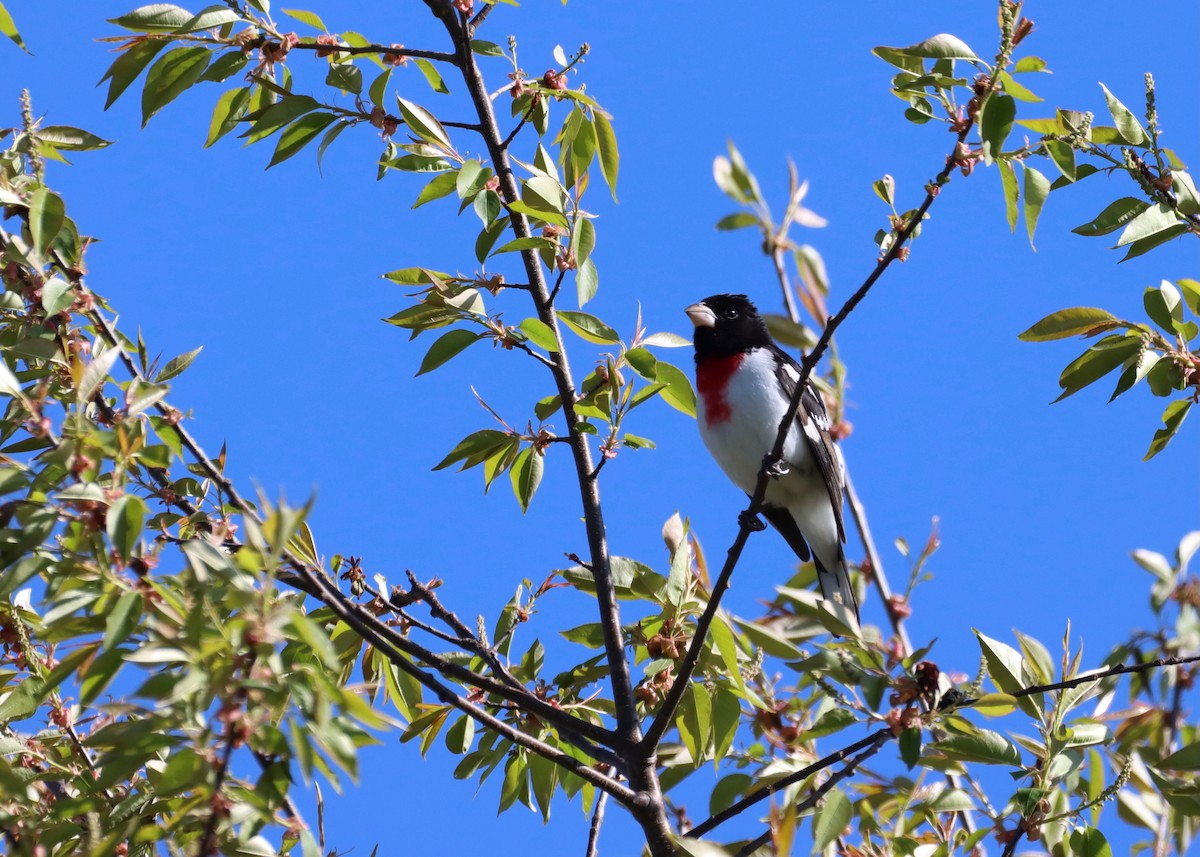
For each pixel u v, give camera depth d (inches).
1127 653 358.0
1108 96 312.7
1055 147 306.7
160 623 211.2
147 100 335.0
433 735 341.1
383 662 336.5
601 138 369.1
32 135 299.1
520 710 338.6
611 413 336.2
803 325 311.7
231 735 200.1
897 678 274.7
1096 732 286.5
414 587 348.8
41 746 271.3
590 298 324.8
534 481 342.0
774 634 301.0
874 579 382.0
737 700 319.6
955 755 281.6
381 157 351.6
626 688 322.3
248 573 215.0
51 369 282.4
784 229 307.7
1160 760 293.0
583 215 326.0
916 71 288.2
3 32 302.2
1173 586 362.6
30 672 292.2
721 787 304.7
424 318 331.6
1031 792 275.1
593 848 337.1
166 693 200.7
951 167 279.4
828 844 273.7
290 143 349.7
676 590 325.4
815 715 315.9
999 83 276.1
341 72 347.6
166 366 297.9
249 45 335.6
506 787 347.9
